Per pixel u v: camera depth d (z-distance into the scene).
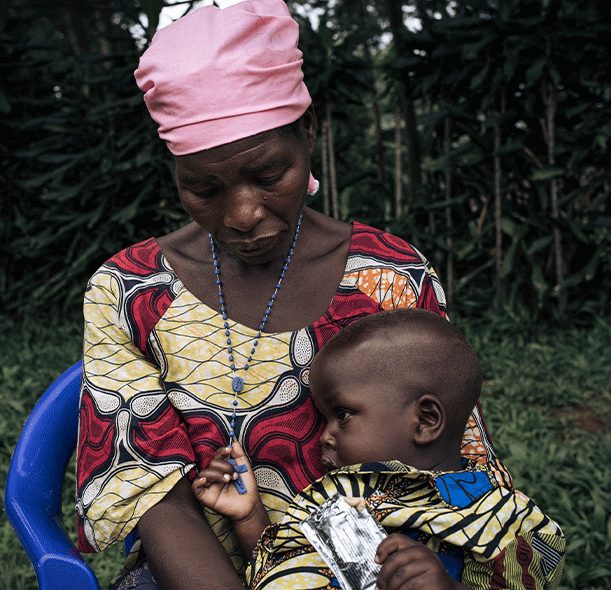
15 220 6.81
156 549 1.43
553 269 5.85
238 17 1.39
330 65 5.76
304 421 1.53
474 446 1.59
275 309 1.56
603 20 5.18
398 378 1.45
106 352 1.57
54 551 1.56
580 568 2.92
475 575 1.40
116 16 9.66
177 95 1.37
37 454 1.71
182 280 1.58
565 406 4.62
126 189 6.42
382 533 1.35
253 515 1.50
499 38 5.25
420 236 5.92
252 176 1.40
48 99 6.70
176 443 1.50
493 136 5.63
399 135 6.14
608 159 5.53
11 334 6.40
